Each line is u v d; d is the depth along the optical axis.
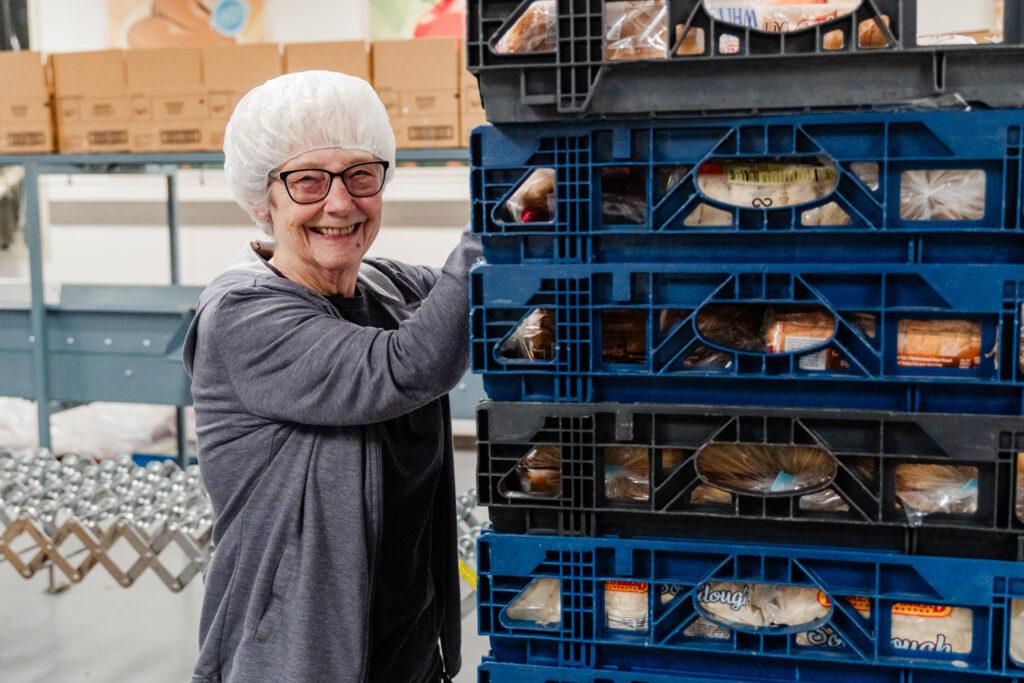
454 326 0.91
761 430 0.78
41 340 3.44
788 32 0.73
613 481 0.84
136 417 4.23
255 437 1.02
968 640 0.77
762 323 0.82
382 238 4.98
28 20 4.71
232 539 1.04
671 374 0.79
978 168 0.74
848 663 0.80
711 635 0.83
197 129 3.27
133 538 2.19
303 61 3.19
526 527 0.84
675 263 0.78
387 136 1.07
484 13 0.77
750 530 0.80
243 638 1.01
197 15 4.69
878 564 0.76
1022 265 0.72
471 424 4.84
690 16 0.74
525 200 0.85
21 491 2.50
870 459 0.78
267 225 1.13
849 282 0.76
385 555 1.12
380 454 1.03
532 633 0.84
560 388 0.82
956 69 0.72
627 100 0.76
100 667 2.44
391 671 1.15
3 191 4.22
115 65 3.29
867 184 0.78
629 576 0.81
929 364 0.76
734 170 0.79
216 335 1.01
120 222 5.17
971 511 0.77
